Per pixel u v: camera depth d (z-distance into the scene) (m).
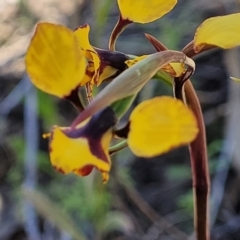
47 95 0.51
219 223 0.52
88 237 0.49
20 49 0.68
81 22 0.60
